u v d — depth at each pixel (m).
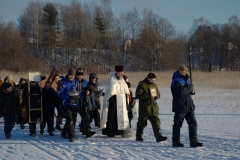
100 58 56.00
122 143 7.92
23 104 9.12
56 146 7.77
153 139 8.34
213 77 29.56
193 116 7.36
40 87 9.27
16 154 7.09
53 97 9.31
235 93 20.81
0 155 7.03
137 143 7.88
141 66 55.66
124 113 8.73
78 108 8.55
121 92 8.77
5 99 8.86
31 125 9.20
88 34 57.97
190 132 7.33
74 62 55.56
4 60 53.38
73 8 61.06
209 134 8.66
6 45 54.31
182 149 7.11
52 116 9.31
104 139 8.52
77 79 9.14
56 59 56.75
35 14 60.66
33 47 60.84
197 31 64.25
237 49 61.75
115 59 56.47
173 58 55.62
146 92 7.97
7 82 9.05
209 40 62.91
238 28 62.44
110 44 61.44
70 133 8.29
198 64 62.62
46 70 52.41
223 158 6.28
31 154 7.05
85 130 8.64
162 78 29.30
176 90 7.22
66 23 60.19
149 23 58.50
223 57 63.19
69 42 56.66
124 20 62.81
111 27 61.78
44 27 60.75
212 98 18.00
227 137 8.22
